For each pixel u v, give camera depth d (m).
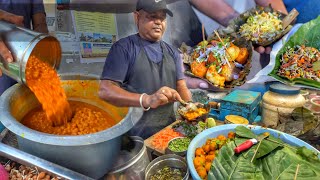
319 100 1.25
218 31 1.11
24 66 0.87
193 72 1.11
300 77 1.25
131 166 0.94
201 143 1.09
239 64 1.16
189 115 1.20
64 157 0.88
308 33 1.21
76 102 1.14
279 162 0.89
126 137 1.02
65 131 1.04
